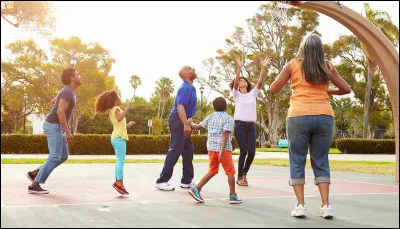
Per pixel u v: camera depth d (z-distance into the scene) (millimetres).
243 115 6277
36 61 50625
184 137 5695
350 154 25219
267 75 42062
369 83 35344
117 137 5020
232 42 42719
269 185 6387
